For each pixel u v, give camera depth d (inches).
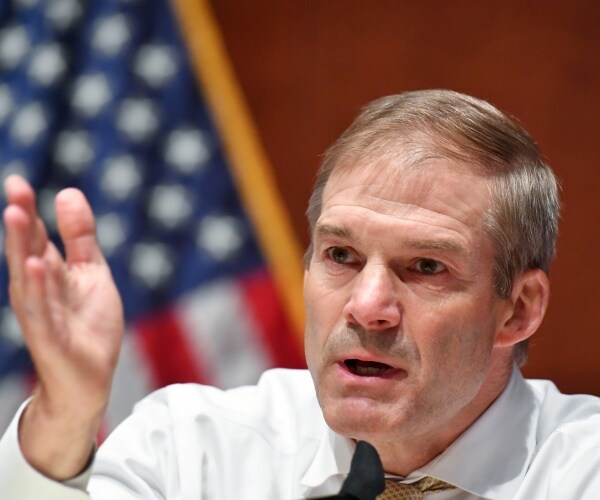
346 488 142.5
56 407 153.3
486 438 216.7
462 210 193.2
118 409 397.1
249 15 438.9
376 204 191.3
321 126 434.3
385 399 189.5
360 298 186.5
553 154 419.8
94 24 422.3
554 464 217.0
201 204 411.2
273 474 236.4
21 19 426.0
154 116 416.5
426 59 428.1
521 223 202.4
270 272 406.6
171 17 421.7
